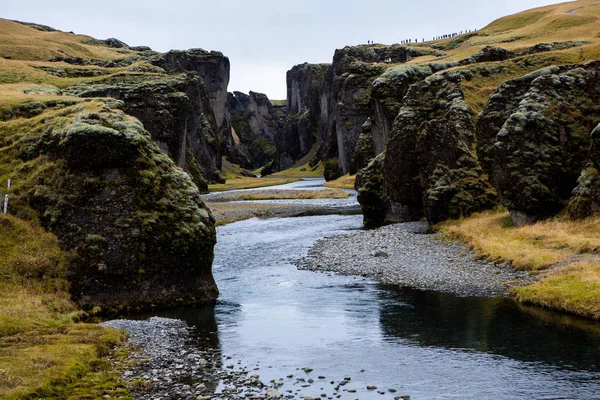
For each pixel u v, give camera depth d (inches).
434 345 1040.2
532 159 2078.0
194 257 1544.0
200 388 841.5
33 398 761.6
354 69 6934.1
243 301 1488.7
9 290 1291.8
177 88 5290.4
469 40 7372.1
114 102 2807.6
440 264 1772.9
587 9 6973.4
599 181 1851.6
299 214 3750.0
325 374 905.5
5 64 4835.1
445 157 2593.5
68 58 6230.3
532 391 799.7
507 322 1166.3
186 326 1243.8
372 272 1755.7
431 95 2999.5
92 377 877.2
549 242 1734.7
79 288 1408.7
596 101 2219.5
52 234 1482.5
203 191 6230.3
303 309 1364.4
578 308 1185.4
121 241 1476.4
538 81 2258.9
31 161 1670.8
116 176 1546.5
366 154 5472.4
